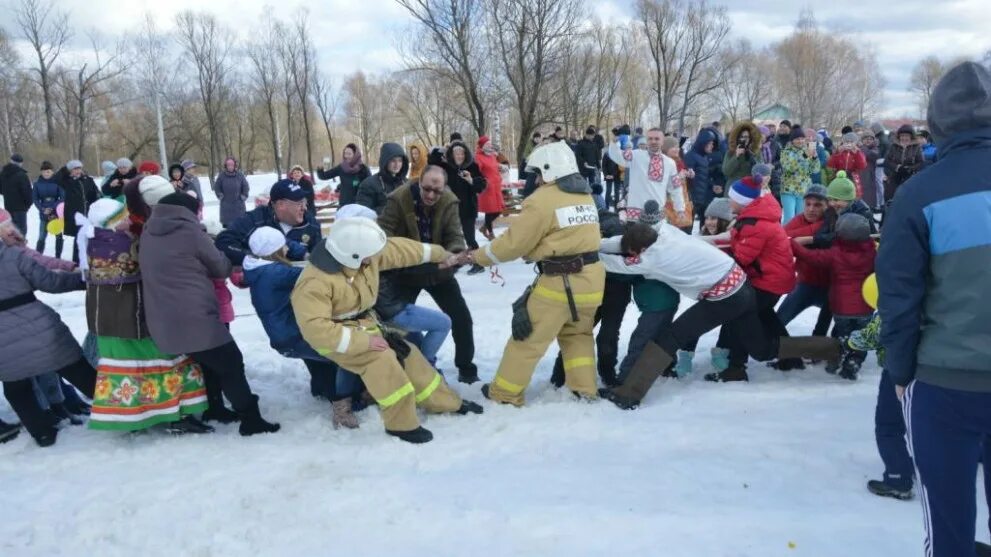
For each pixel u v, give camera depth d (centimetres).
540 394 546
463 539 346
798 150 1121
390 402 456
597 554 330
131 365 468
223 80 2972
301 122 3684
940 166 259
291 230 534
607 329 563
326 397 551
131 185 464
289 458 444
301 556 338
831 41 4506
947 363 255
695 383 565
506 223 1527
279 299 490
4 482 427
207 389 513
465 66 1301
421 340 541
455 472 420
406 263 511
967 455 261
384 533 354
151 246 452
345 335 449
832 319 613
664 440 456
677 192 898
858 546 333
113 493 405
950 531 264
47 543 359
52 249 1404
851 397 522
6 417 532
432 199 565
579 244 490
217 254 468
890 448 379
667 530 348
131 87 3519
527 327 499
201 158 3962
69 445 480
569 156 495
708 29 2667
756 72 4350
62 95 3638
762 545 334
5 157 3712
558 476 409
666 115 2686
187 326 454
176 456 452
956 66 261
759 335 541
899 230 260
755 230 545
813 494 388
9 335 460
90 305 464
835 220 595
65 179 1250
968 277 249
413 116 3359
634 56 3200
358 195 790
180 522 370
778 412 499
